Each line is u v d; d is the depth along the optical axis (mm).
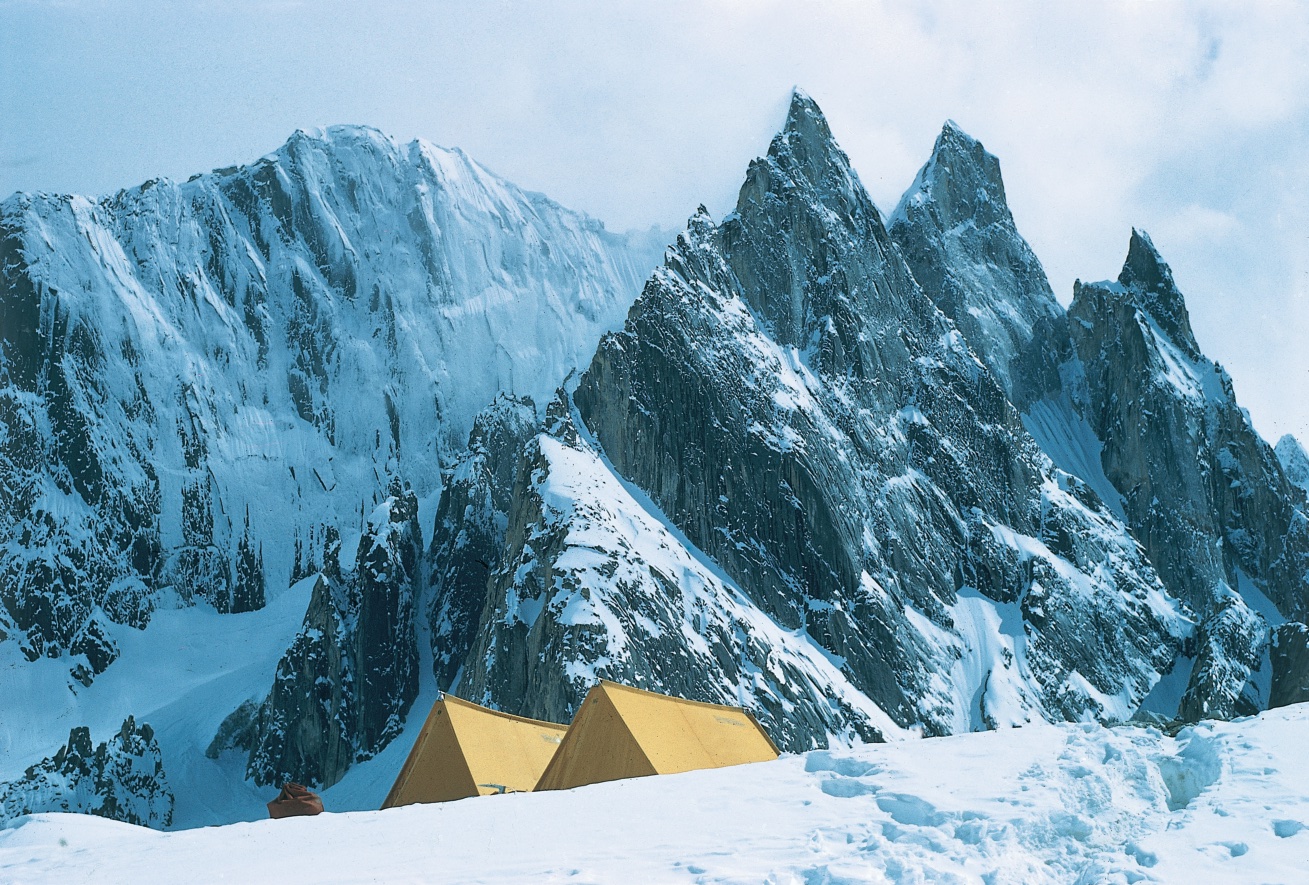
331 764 130750
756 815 24781
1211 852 19359
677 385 142250
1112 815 22484
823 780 27312
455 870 22562
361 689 134875
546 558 116125
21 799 113438
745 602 127125
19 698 175500
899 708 131375
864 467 154125
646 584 112438
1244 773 24031
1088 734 29625
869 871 19984
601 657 102812
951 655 143750
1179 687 153875
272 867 24109
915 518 155500
